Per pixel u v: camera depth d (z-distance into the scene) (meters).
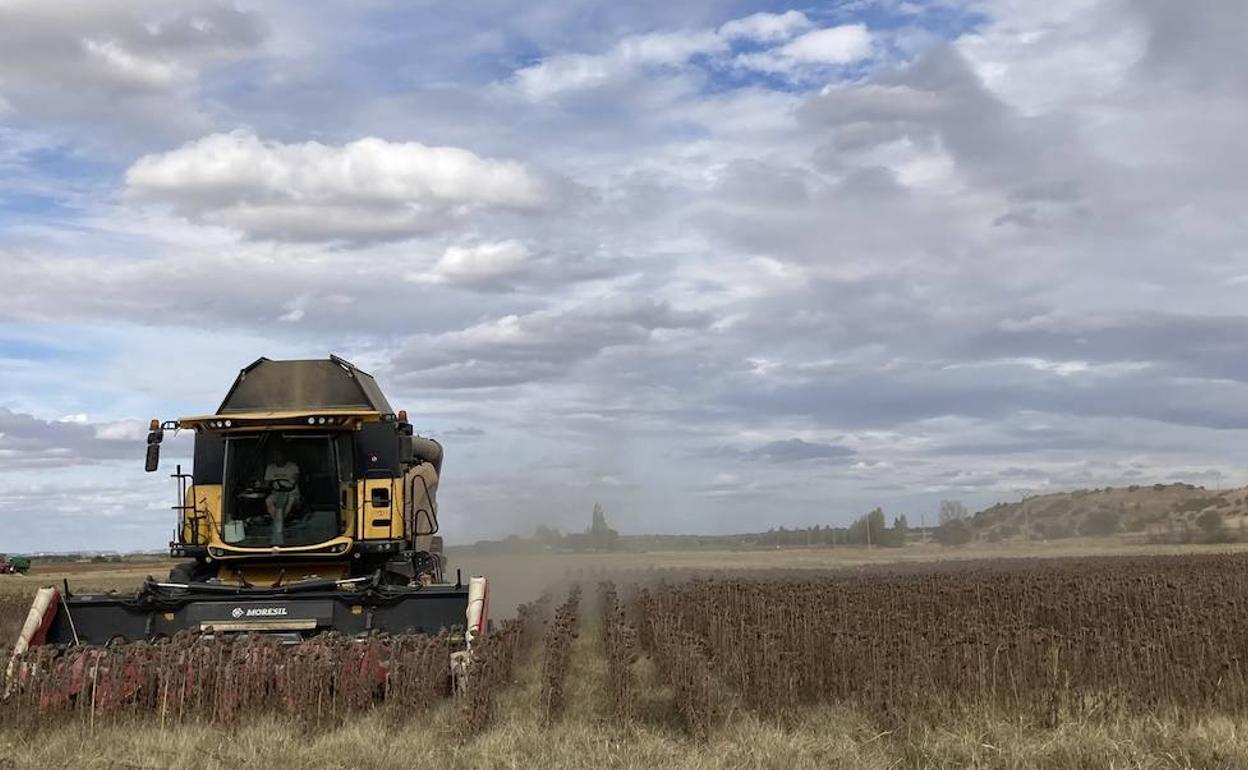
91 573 88.62
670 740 12.80
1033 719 13.35
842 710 14.30
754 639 16.86
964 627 18.30
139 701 14.28
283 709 14.05
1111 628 18.22
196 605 16.78
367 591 16.86
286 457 18.67
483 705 13.73
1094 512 124.19
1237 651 16.14
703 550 109.88
